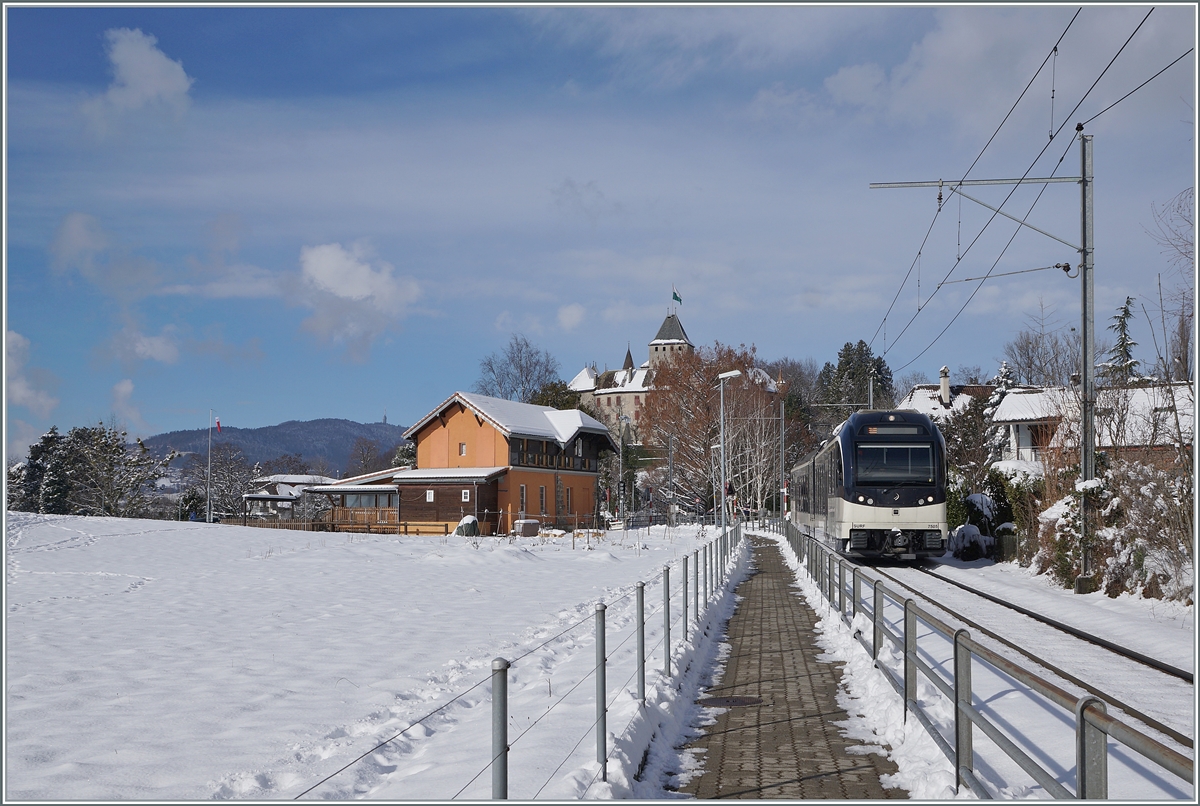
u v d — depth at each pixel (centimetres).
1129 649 1178
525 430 5697
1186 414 1722
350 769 638
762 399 7494
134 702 866
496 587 2073
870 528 2434
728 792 636
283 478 10788
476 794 562
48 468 7969
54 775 627
